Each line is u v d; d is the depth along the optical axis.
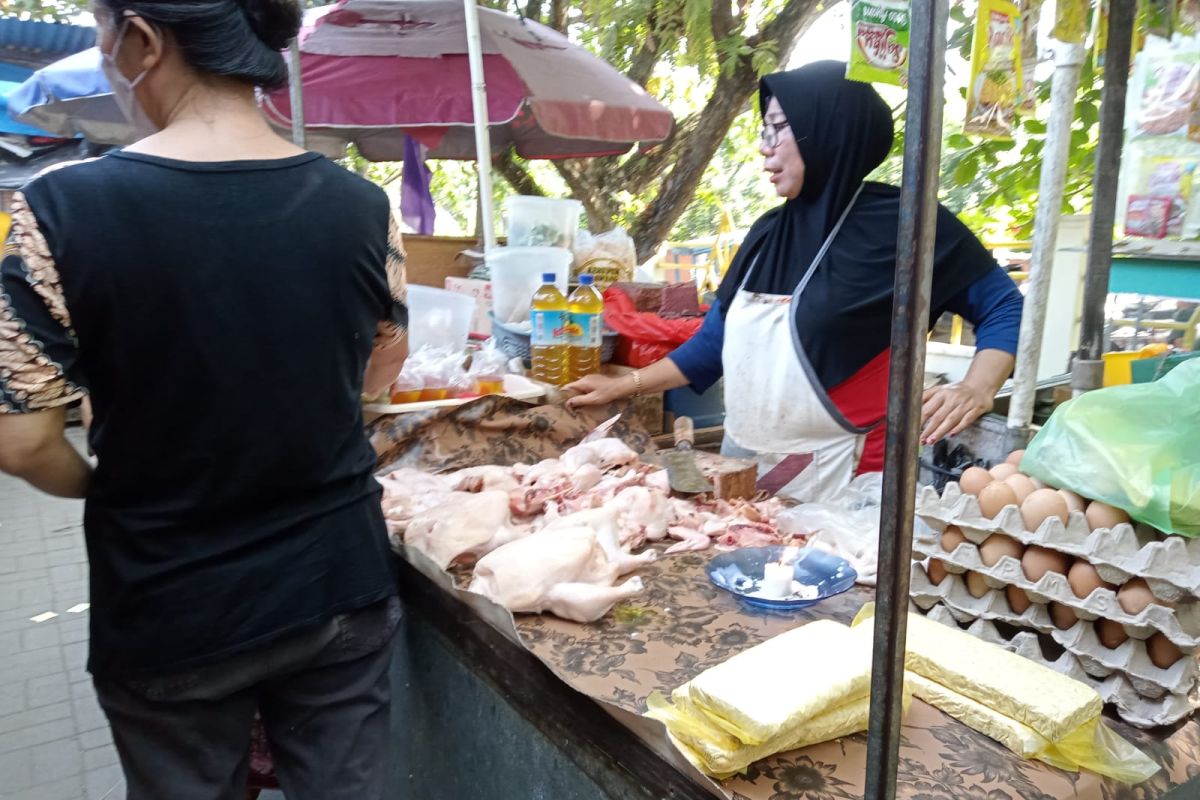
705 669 1.18
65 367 1.04
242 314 1.09
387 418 2.04
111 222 1.02
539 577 1.34
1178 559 1.00
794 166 2.06
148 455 1.11
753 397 2.17
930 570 1.25
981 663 1.06
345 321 1.22
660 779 1.03
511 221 3.13
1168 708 1.04
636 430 2.27
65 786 2.52
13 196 1.03
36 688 3.03
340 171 1.26
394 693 1.81
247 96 1.20
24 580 3.93
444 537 1.53
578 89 4.27
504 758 1.39
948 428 1.70
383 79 4.07
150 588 1.14
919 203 0.63
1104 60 1.76
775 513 1.81
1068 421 1.17
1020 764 0.97
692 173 5.91
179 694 1.18
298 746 1.36
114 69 1.15
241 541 1.17
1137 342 3.68
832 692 0.98
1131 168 1.93
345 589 1.28
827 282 2.04
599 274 3.21
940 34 0.60
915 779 0.94
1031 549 1.13
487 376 2.27
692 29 5.01
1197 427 1.11
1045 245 1.62
